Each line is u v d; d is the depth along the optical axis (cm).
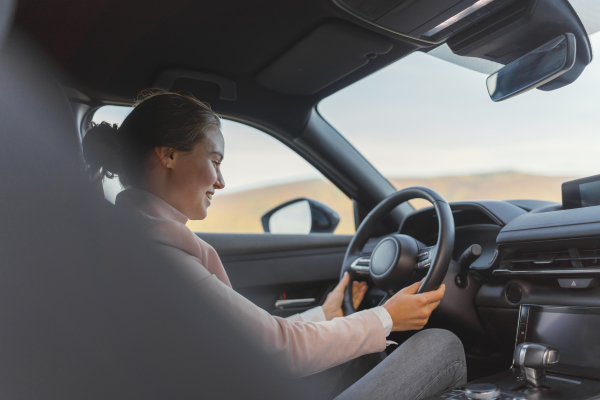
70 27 144
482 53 161
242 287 190
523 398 86
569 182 130
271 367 66
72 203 51
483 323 139
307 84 198
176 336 54
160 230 63
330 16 153
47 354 46
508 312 129
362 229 152
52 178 51
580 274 110
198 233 185
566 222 117
